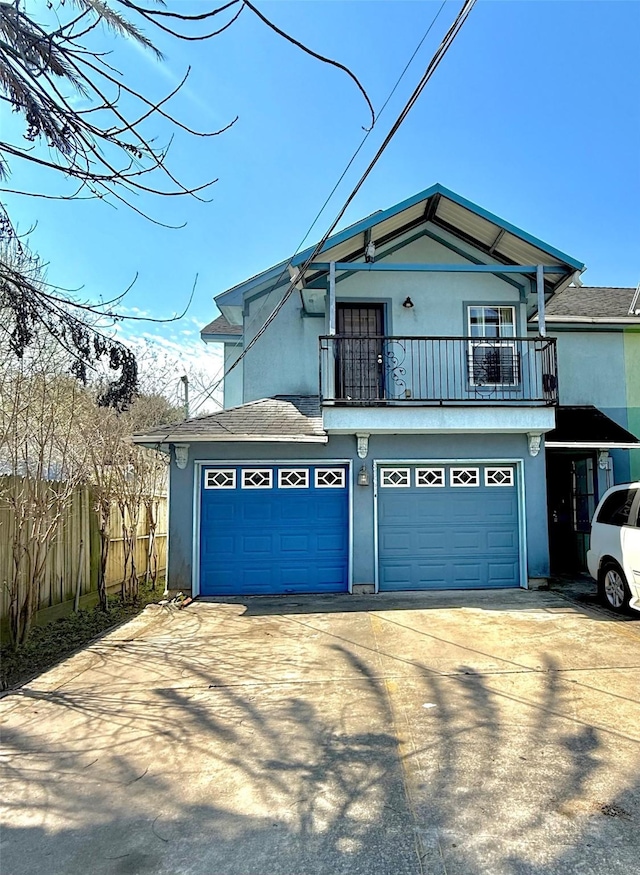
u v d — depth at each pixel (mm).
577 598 8086
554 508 11328
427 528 8953
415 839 2520
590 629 6266
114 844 2551
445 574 8898
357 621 6867
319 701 4273
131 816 2773
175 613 7531
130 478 9992
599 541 7535
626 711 3959
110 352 3559
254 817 2730
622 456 10453
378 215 8664
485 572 8938
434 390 9547
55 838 2613
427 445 8938
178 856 2451
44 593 7445
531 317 10352
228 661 5406
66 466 7691
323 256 9188
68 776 3199
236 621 7051
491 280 10008
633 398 11117
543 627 6387
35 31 2566
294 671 5039
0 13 2396
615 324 11000
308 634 6320
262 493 8906
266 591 8773
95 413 8359
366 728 3748
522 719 3842
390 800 2846
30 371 6719
